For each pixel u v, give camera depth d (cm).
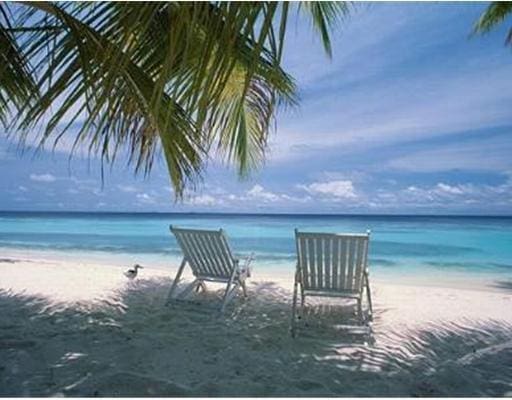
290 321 363
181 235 394
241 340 304
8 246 1414
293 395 213
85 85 194
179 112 231
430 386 231
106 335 306
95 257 1122
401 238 1730
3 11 224
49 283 532
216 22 137
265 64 197
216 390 215
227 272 413
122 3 175
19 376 227
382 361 268
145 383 217
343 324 358
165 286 517
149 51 219
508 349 305
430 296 504
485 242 1555
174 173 310
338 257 337
